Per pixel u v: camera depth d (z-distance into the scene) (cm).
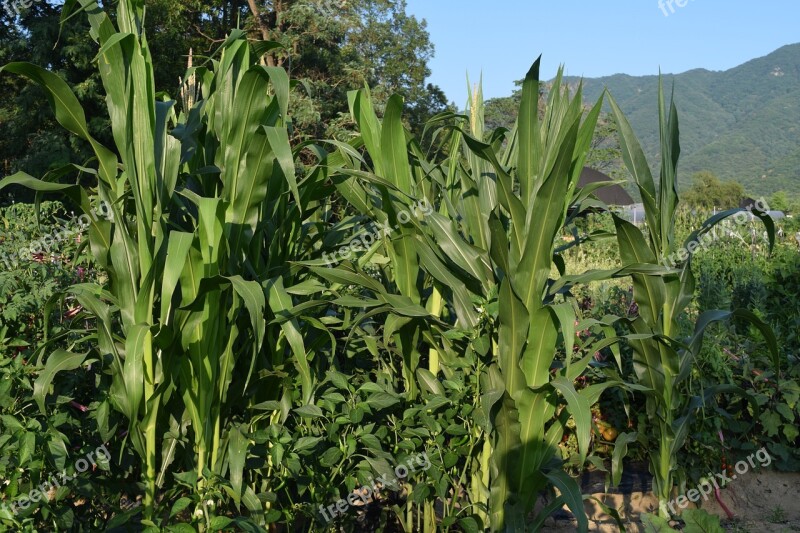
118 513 241
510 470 253
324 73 1967
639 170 287
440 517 317
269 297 245
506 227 283
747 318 280
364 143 291
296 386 272
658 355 290
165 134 240
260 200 250
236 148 246
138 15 235
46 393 231
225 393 254
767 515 340
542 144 262
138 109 228
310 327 290
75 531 237
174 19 1869
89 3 217
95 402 253
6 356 274
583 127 251
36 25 1616
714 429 360
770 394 373
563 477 241
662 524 197
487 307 256
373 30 2542
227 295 246
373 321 334
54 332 286
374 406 267
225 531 236
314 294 292
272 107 258
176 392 250
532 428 251
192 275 230
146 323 228
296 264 268
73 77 1691
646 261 285
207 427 243
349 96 288
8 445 216
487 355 275
